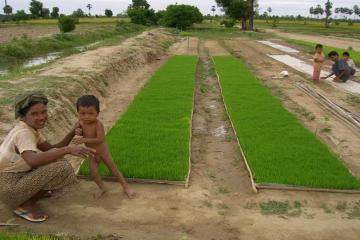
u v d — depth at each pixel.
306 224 2.37
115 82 6.59
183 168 3.03
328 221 2.41
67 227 2.28
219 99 5.71
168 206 2.55
